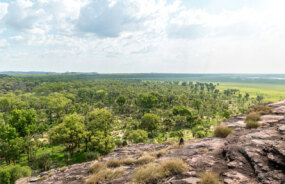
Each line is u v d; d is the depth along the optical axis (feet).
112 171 29.96
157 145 49.65
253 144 25.23
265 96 579.48
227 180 18.63
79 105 354.54
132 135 166.61
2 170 87.71
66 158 131.13
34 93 520.01
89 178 28.60
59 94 453.58
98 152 123.44
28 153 140.87
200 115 316.19
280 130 28.17
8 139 149.38
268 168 19.02
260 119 39.19
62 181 31.58
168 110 327.06
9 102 314.35
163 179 21.35
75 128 146.72
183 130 236.22
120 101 372.79
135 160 34.14
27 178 37.91
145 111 332.39
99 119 188.96
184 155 27.91
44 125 222.07
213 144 30.42
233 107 396.16
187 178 20.25
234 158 23.15
